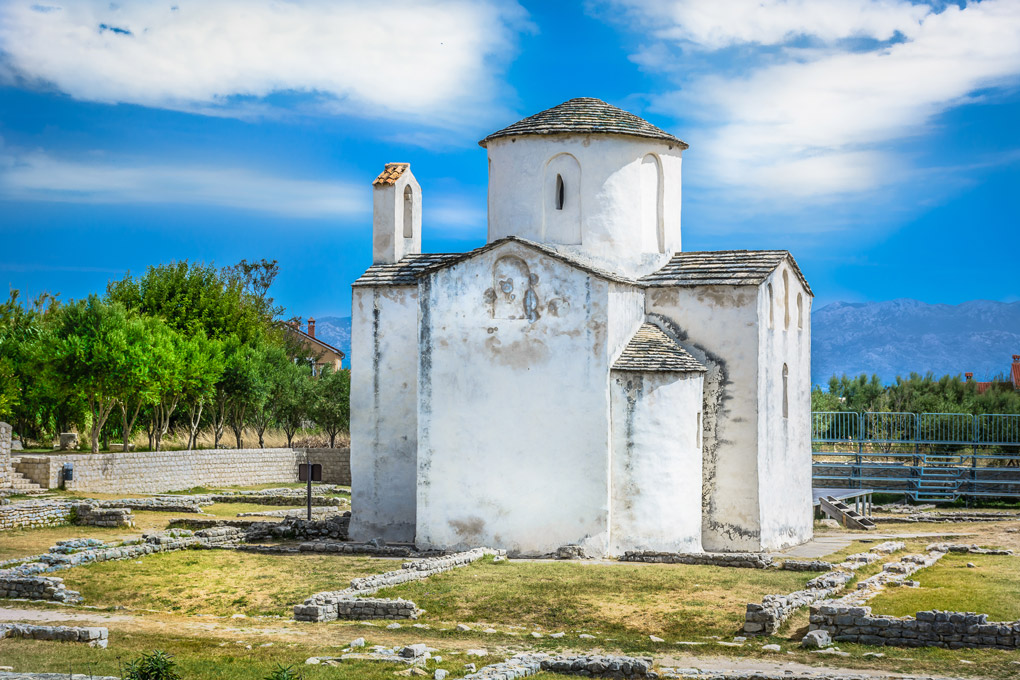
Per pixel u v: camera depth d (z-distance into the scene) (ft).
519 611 74.38
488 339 98.99
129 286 225.15
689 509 97.35
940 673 58.80
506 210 109.29
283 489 169.89
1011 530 123.95
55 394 162.09
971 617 63.98
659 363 96.68
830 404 207.51
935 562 92.89
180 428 214.69
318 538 112.88
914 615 68.59
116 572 88.79
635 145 107.96
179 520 121.39
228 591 82.38
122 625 72.43
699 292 103.04
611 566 88.38
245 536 108.27
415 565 85.66
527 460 97.35
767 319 104.06
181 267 227.61
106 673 58.29
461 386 99.60
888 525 131.64
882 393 215.72
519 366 98.02
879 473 163.43
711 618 71.41
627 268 106.73
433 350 100.58
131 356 156.15
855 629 66.03
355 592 77.41
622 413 96.32
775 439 105.60
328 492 168.35
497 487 98.07
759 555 89.20
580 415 96.17
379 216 116.47
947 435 175.42
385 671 59.98
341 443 224.33
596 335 95.96
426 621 73.15
